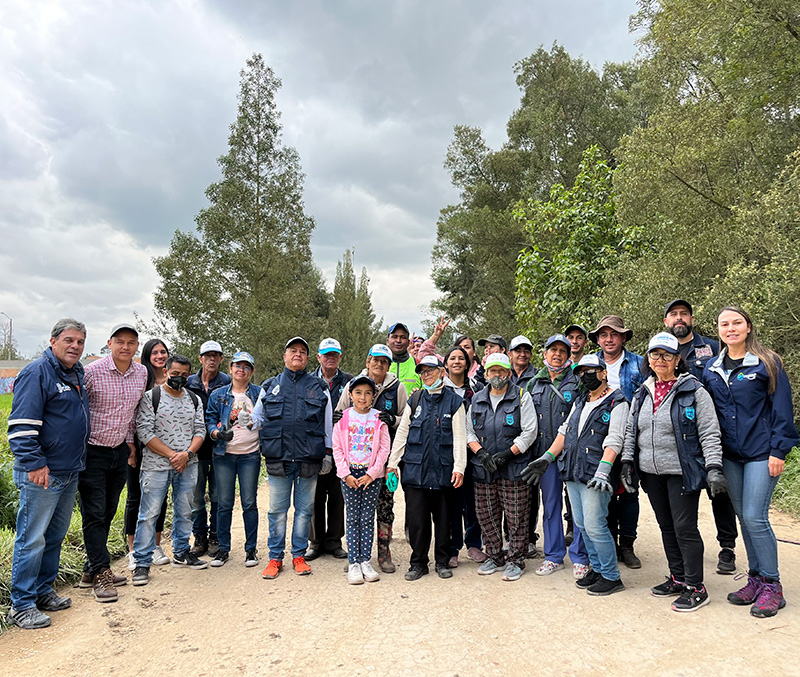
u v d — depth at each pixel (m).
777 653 3.33
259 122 19.67
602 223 12.74
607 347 5.43
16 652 3.70
